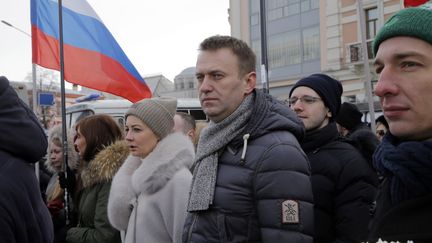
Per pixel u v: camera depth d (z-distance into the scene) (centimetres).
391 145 115
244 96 212
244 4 2203
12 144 173
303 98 270
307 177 193
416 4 401
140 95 607
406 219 107
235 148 203
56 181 414
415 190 106
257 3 2167
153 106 282
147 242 260
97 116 347
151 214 262
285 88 2084
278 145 193
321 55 1942
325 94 269
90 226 310
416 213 106
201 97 213
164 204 259
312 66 1986
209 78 209
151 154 271
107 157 308
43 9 557
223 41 212
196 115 930
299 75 2028
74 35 568
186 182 259
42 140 185
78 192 347
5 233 158
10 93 181
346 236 237
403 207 108
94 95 969
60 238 353
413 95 108
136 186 268
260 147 196
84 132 338
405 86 109
